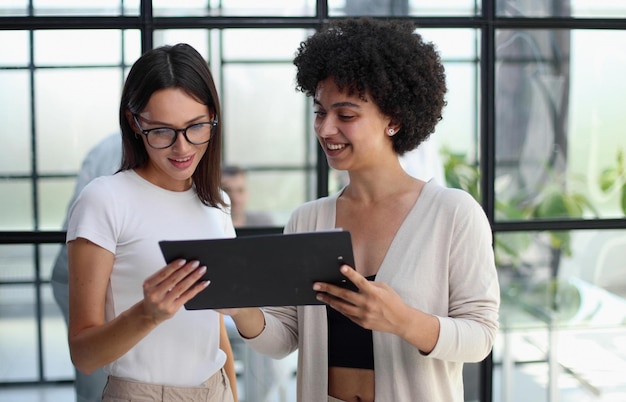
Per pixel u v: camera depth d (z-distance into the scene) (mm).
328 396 1445
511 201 2402
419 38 1405
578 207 2420
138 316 1254
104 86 2273
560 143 2406
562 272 2422
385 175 1451
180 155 1396
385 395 1379
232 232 1629
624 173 2424
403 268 1382
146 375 1440
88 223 1378
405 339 1293
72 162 2289
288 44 2381
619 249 2436
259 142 2604
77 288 1382
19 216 2293
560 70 2385
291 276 1220
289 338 1562
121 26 2244
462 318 1375
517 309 2420
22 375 2307
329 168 2426
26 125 2268
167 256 1186
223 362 1562
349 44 1359
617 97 2412
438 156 2377
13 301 2287
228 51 2361
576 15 2369
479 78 2359
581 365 2443
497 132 2383
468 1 2332
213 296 1258
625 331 2430
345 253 1183
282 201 2621
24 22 2227
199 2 2258
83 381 2320
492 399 2426
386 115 1388
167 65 1377
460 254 1382
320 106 1409
